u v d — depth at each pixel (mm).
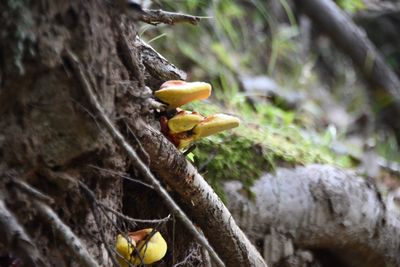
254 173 1641
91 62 1261
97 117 1255
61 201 1275
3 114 1234
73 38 1248
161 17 1369
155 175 1417
